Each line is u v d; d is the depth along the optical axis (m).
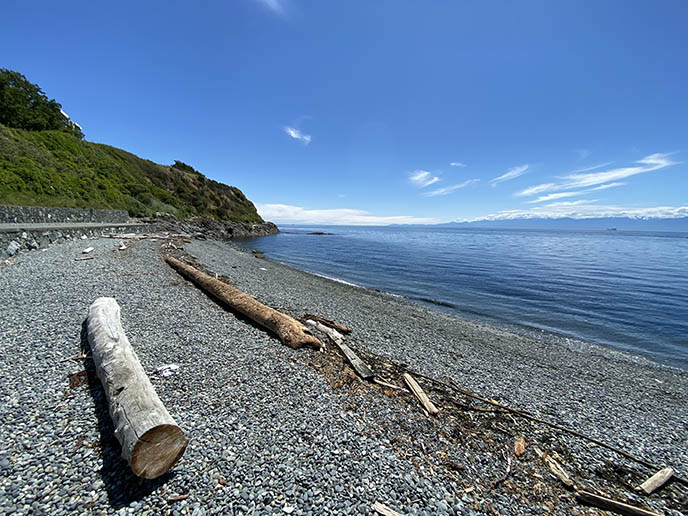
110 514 2.69
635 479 4.19
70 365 4.92
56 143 33.91
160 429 3.00
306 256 37.97
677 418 6.44
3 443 3.25
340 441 3.97
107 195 33.50
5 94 31.70
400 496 3.25
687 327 13.84
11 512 2.56
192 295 10.19
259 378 5.33
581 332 13.12
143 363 5.35
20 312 6.77
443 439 4.38
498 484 3.68
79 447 3.35
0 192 18.83
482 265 31.66
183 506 2.84
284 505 2.97
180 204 53.97
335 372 5.98
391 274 26.23
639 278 24.78
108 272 11.46
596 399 6.88
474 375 7.14
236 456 3.51
